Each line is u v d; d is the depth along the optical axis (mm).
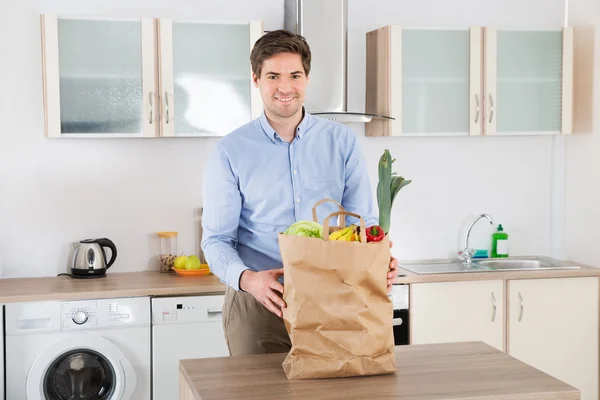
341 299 1908
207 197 2432
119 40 3791
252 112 3963
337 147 2494
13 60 3973
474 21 4520
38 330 3518
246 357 2160
